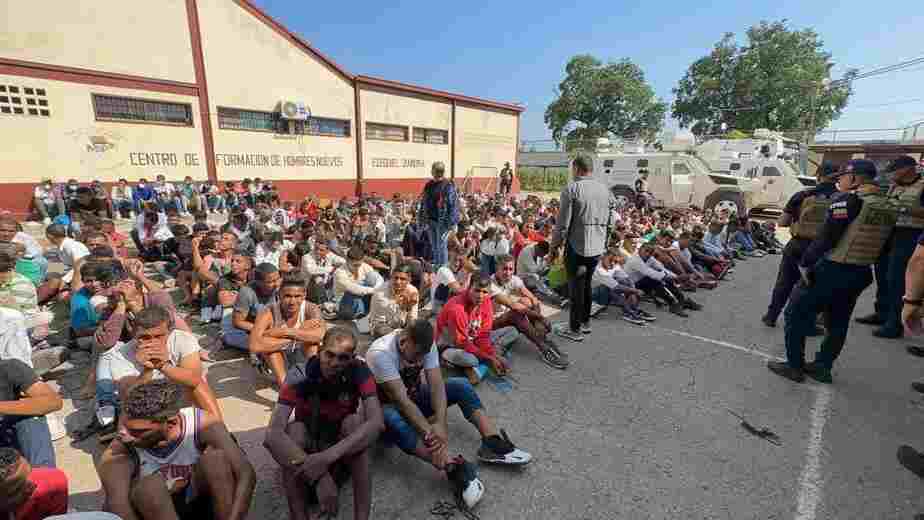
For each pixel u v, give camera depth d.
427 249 6.23
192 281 4.77
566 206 4.09
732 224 9.24
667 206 14.81
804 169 17.89
